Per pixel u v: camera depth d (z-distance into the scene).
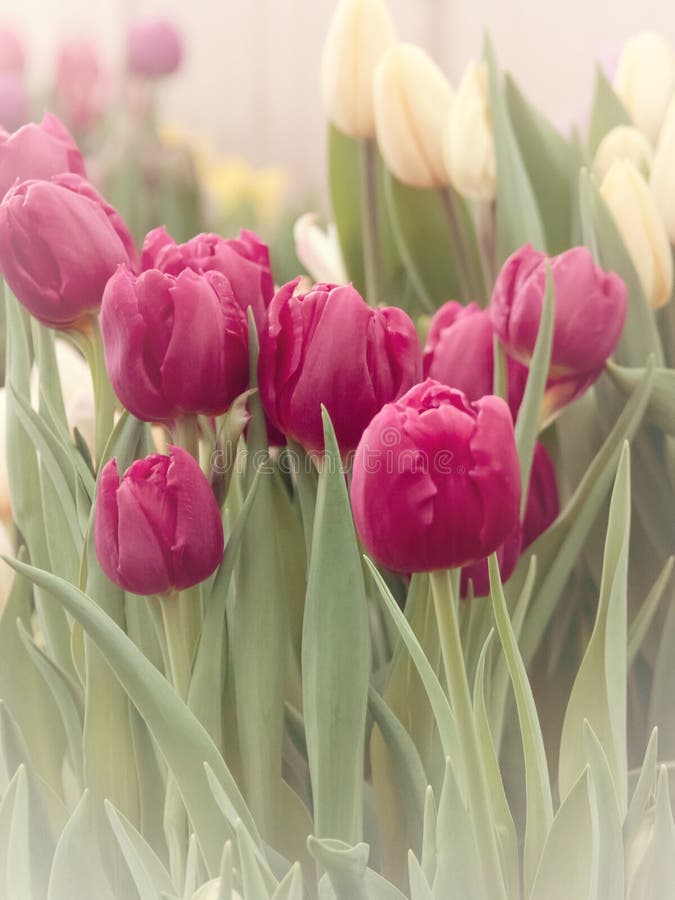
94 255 0.59
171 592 0.58
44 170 0.62
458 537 0.54
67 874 0.62
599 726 0.63
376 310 0.58
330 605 0.58
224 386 0.57
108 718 0.62
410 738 0.61
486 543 0.54
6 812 0.63
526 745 0.60
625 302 0.63
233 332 0.57
